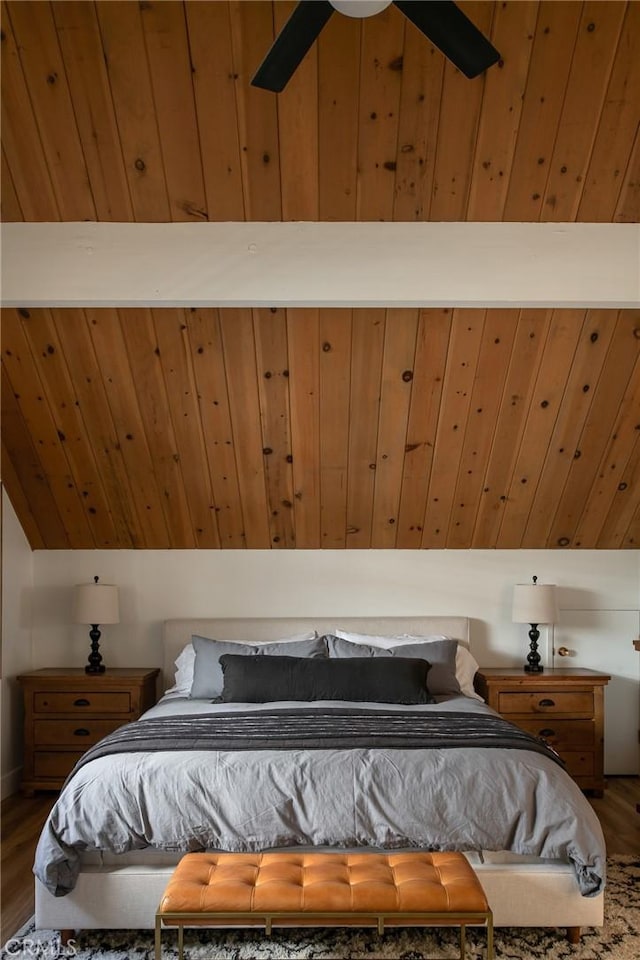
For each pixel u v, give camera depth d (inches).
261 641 202.1
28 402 175.0
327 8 80.6
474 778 123.0
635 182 138.9
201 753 128.1
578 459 188.4
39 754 188.1
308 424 179.9
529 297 142.1
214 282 142.3
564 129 132.6
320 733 136.9
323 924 97.5
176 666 199.0
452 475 191.6
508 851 122.0
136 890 119.4
